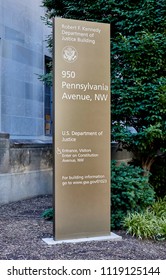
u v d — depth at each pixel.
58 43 5.68
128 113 7.52
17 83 10.54
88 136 5.87
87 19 8.16
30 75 11.04
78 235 5.78
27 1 10.95
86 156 5.85
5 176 8.44
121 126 7.74
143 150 8.02
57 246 5.44
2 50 9.98
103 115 5.99
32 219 7.05
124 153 10.62
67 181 5.72
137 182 6.66
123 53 7.52
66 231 5.70
